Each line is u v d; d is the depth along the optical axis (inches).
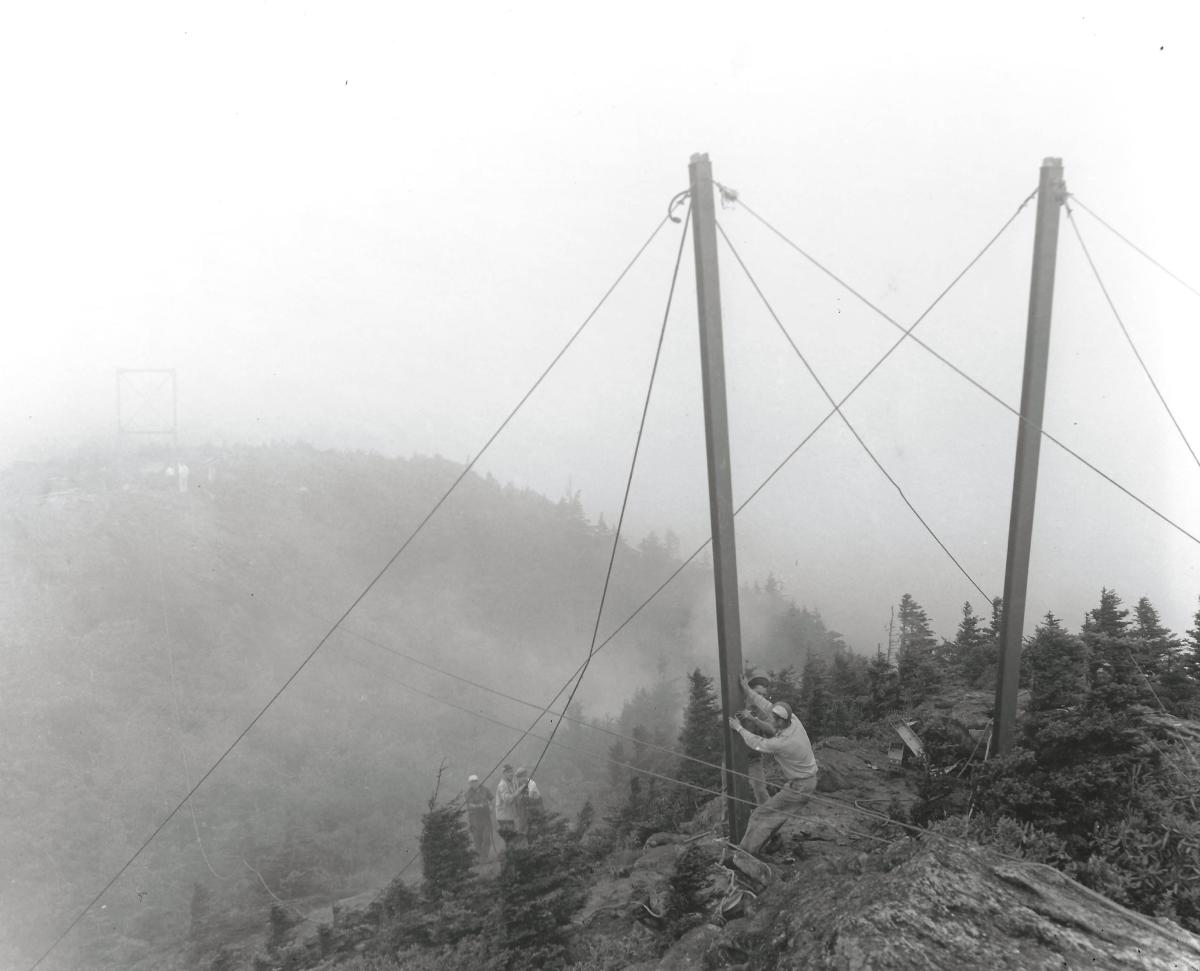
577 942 273.3
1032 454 368.8
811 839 305.1
